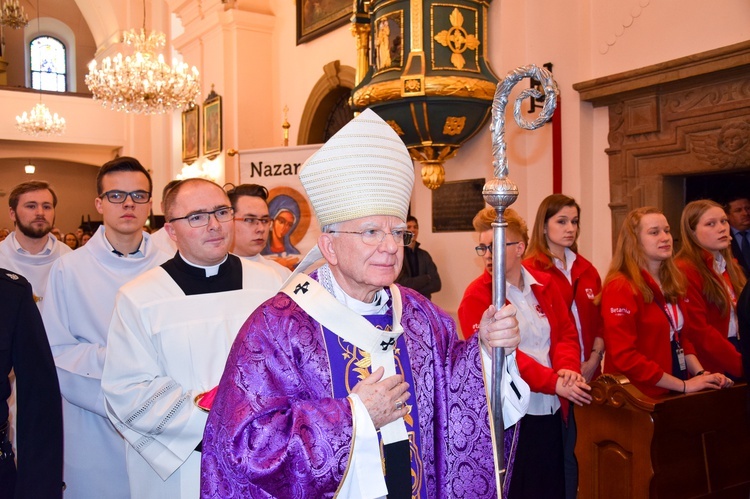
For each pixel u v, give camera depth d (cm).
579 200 514
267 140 944
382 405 157
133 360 240
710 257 374
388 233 166
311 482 149
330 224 168
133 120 1474
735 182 489
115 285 305
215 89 974
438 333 188
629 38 482
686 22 446
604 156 511
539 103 521
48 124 1442
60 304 299
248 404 158
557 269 371
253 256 369
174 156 1291
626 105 489
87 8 1548
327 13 803
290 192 576
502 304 179
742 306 281
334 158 165
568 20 519
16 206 405
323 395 165
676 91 458
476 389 181
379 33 542
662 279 344
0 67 1628
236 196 367
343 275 173
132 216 308
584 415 333
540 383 312
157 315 249
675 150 459
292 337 167
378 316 178
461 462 178
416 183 642
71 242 1115
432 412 178
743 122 417
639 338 336
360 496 150
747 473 338
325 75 808
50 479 234
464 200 588
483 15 534
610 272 343
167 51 1296
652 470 302
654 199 477
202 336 251
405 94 505
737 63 409
